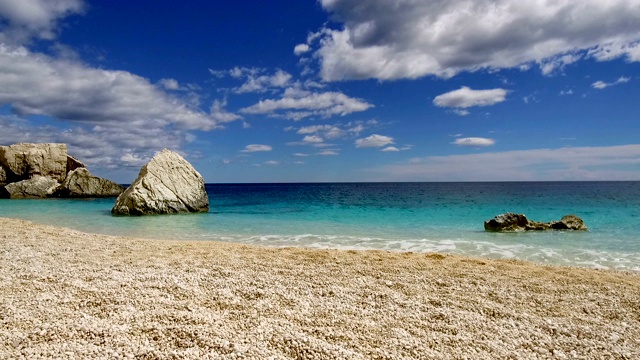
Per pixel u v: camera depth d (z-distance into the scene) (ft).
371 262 35.88
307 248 43.98
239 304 23.25
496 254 44.50
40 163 152.35
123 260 34.06
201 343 17.49
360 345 18.31
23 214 82.79
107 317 20.31
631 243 51.16
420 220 77.20
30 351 16.08
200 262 34.01
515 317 22.75
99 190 143.13
